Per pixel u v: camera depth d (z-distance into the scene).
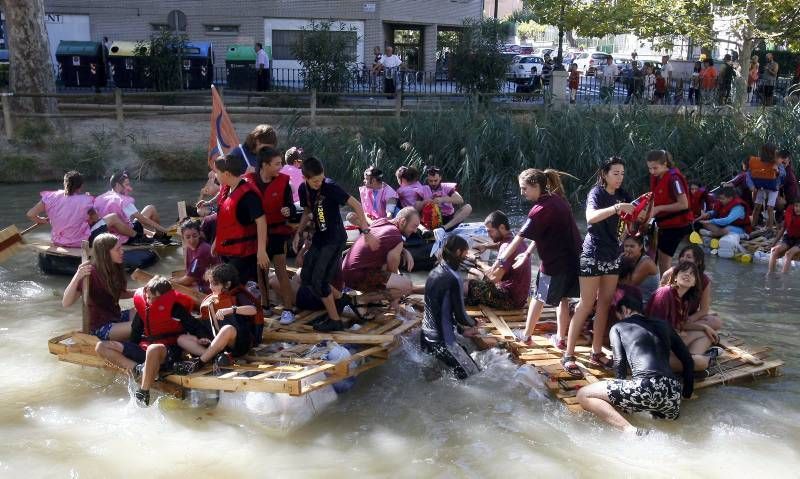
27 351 6.61
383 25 26.70
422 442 5.29
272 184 6.57
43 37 16.12
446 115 14.23
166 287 5.82
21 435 5.27
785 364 6.54
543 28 54.09
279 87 21.88
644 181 13.08
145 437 5.30
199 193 13.43
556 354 6.37
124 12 25.39
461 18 29.22
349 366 5.94
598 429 5.44
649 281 7.14
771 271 9.28
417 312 7.26
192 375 5.67
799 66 21.48
